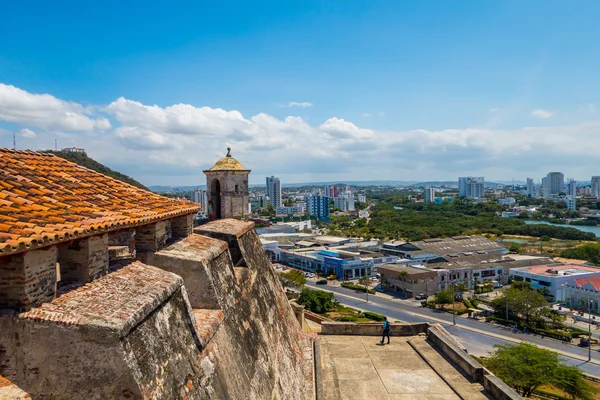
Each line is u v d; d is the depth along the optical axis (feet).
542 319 208.03
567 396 141.59
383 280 294.87
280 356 51.24
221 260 45.68
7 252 19.02
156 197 43.16
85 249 26.73
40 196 29.37
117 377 21.16
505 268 307.78
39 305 22.18
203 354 30.58
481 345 182.60
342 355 67.67
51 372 21.25
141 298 25.95
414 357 66.90
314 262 359.66
